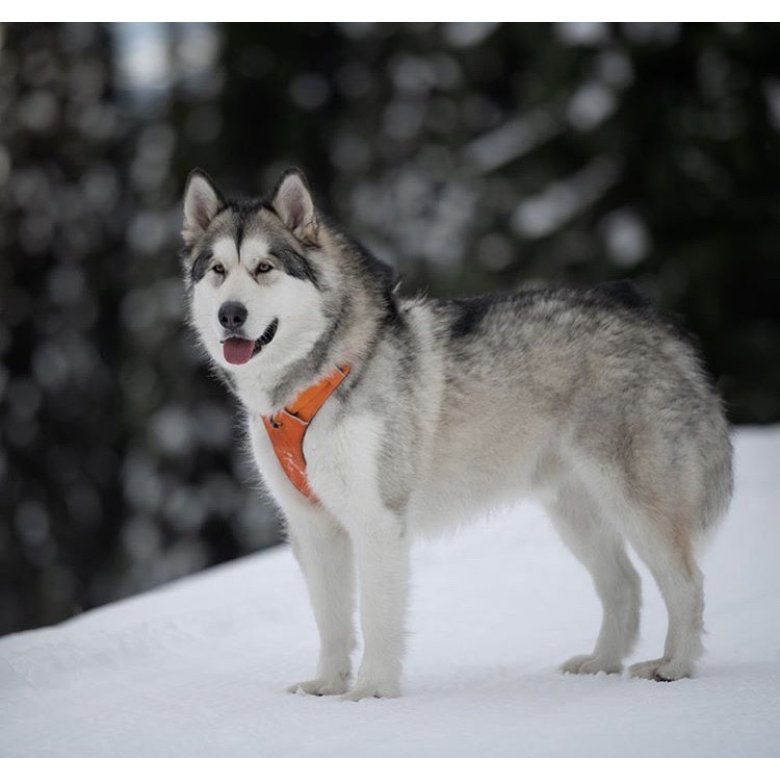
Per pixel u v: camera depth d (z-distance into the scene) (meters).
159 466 30.62
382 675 8.30
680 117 25.94
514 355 9.00
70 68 37.22
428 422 8.66
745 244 26.05
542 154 26.89
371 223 33.41
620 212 26.25
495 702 7.86
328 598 8.79
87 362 35.69
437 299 9.27
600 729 6.96
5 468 34.34
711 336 25.72
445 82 33.66
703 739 6.64
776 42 26.31
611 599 9.20
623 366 9.02
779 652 8.77
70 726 7.74
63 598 33.69
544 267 26.08
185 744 7.20
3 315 35.38
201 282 8.59
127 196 37.03
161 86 35.53
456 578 12.44
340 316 8.44
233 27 32.94
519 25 29.86
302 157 33.16
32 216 36.22
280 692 8.56
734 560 12.11
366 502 8.37
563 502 9.45
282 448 8.52
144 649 10.05
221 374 9.01
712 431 9.34
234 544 30.72
